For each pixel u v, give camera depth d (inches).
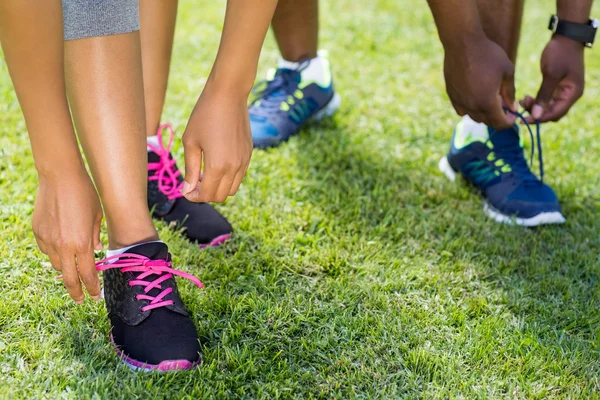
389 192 72.7
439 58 111.5
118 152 47.4
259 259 60.7
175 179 65.3
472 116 63.0
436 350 51.1
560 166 80.4
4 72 91.5
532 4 138.6
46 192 43.2
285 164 77.1
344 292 56.8
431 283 59.4
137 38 47.1
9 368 45.9
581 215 71.6
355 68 104.8
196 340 48.6
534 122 67.6
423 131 87.5
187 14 120.3
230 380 46.5
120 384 45.5
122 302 48.6
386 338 51.8
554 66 62.6
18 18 37.1
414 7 133.0
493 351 51.2
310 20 80.9
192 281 55.1
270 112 81.0
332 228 67.0
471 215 71.4
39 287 54.3
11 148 73.8
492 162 72.2
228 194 47.8
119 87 46.4
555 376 48.9
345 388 47.3
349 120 88.9
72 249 43.1
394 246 64.6
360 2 133.6
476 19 56.1
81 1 43.1
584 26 60.8
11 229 60.6
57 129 41.2
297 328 52.6
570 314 55.9
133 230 49.4
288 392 46.2
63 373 45.6
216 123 45.1
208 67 99.9
